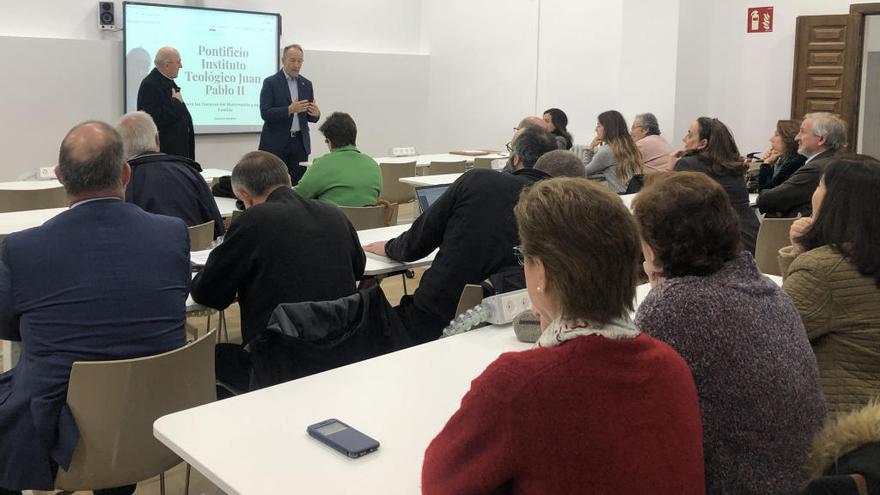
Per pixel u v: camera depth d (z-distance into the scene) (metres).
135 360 2.03
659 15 7.71
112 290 2.10
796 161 5.11
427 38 10.35
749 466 1.42
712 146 4.29
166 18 7.95
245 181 2.84
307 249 2.65
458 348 2.17
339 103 9.47
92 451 2.04
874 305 1.86
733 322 1.43
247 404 1.79
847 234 1.88
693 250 1.50
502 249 2.69
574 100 9.00
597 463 1.11
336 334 2.35
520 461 1.12
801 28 7.27
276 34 8.81
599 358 1.14
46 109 7.34
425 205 3.94
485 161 7.52
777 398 1.42
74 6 7.54
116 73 7.75
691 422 1.20
